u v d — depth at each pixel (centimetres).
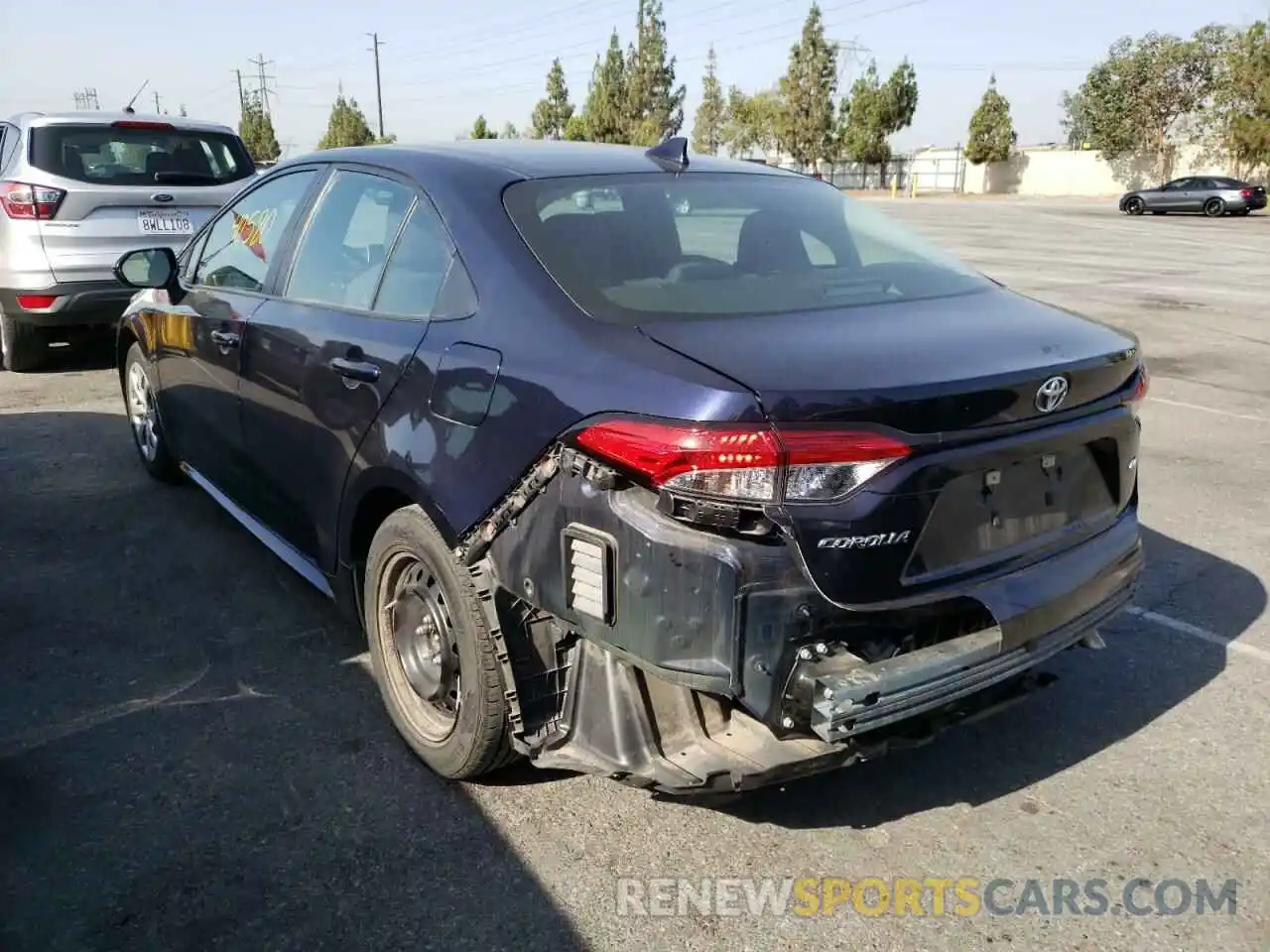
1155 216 3384
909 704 238
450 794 303
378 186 349
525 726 276
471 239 298
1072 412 270
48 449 629
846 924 255
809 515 225
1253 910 262
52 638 394
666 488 228
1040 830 292
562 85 6806
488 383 270
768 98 7075
